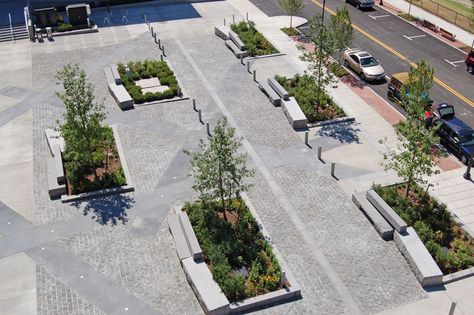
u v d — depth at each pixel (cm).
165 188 2655
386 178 2723
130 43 4338
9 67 3969
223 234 2261
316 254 2253
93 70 3878
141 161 2856
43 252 2284
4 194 2642
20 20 4641
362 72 3803
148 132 3116
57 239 2352
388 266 2194
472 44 4356
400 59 4144
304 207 2528
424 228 2298
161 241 2330
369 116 3322
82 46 4303
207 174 2245
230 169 2250
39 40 4422
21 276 2164
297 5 4559
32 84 3706
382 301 2033
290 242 2317
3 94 3581
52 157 2912
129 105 3362
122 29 4631
